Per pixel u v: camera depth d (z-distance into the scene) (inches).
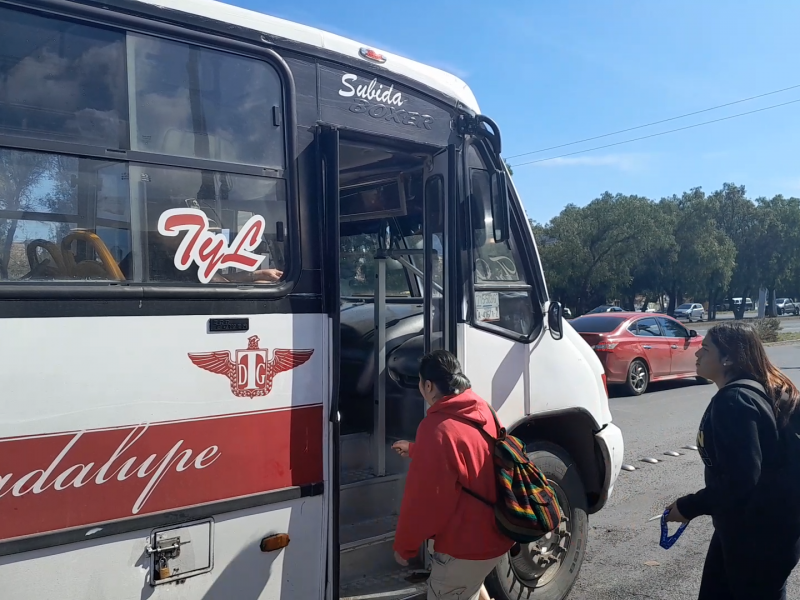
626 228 1806.1
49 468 85.1
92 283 90.7
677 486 276.5
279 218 110.3
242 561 103.0
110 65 94.4
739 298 2652.6
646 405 470.6
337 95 120.7
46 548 84.7
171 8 100.2
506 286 152.6
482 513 109.4
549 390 159.8
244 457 103.3
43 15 89.1
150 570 93.4
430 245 145.6
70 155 90.3
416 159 149.9
